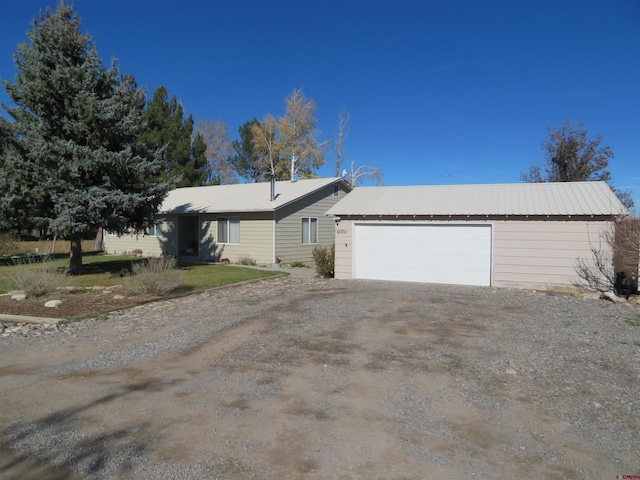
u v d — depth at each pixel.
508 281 13.90
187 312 9.66
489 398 4.75
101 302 10.95
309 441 3.83
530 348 6.63
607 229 12.81
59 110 14.92
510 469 3.39
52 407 4.61
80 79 14.90
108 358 6.31
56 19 14.88
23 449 3.74
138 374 5.60
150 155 16.58
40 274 12.20
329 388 5.04
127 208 14.91
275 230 20.30
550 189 15.41
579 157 24.78
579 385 5.12
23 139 14.55
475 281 14.43
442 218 14.70
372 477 3.29
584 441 3.84
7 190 14.33
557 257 13.37
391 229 15.52
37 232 16.09
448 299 11.20
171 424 4.17
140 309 10.22
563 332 7.69
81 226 14.25
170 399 4.77
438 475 3.31
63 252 28.12
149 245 25.14
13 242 24.25
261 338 7.22
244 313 9.33
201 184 35.16
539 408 4.50
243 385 5.15
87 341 7.32
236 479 3.27
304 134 41.25
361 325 8.12
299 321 8.47
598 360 6.05
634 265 12.80
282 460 3.53
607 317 9.11
